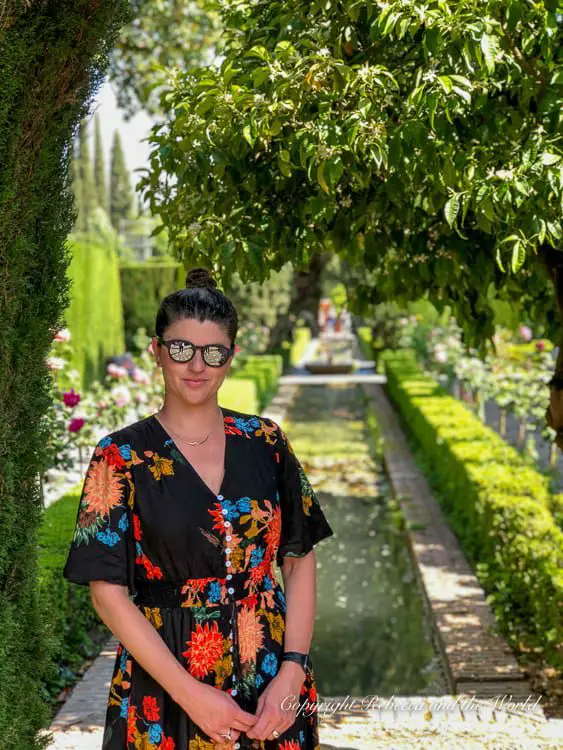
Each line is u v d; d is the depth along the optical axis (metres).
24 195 1.79
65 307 1.97
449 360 13.12
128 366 15.35
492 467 7.12
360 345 36.00
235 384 13.00
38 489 1.99
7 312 1.77
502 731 3.32
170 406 1.81
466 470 7.14
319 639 5.41
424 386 13.80
